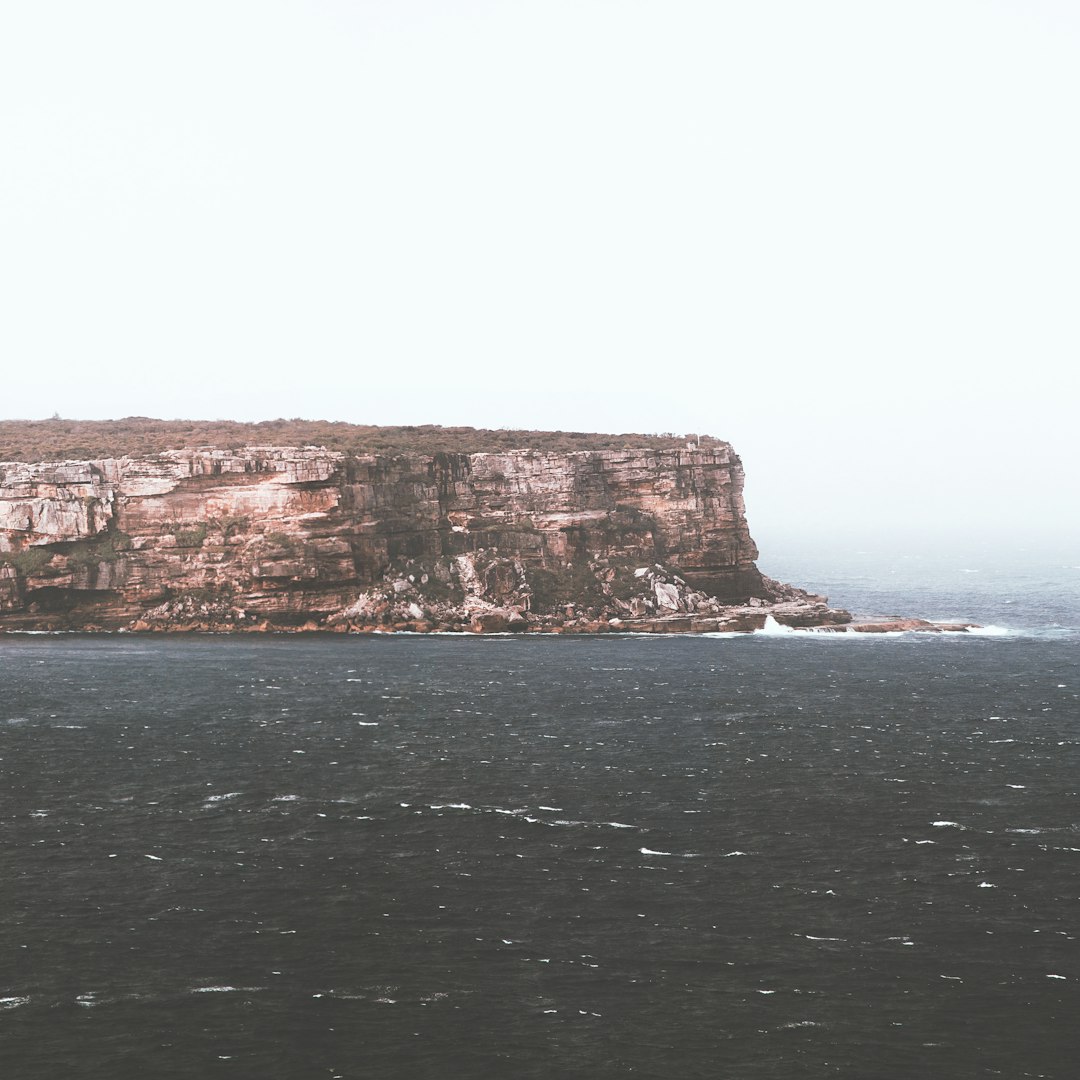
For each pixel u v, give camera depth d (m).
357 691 92.06
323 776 66.31
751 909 47.72
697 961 43.22
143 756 70.31
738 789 64.19
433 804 61.00
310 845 54.62
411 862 52.53
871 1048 37.75
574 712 84.69
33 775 65.62
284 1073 36.12
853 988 41.38
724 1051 37.53
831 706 87.88
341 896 48.69
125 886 49.38
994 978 42.09
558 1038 38.16
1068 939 45.09
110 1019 38.84
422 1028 38.66
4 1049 36.94
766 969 42.66
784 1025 39.03
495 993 40.88
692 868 52.09
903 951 44.06
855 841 55.66
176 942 44.28
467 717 82.69
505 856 53.41
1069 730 80.19
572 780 65.81
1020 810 60.72
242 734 76.56
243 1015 39.25
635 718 82.75
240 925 45.81
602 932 45.56
